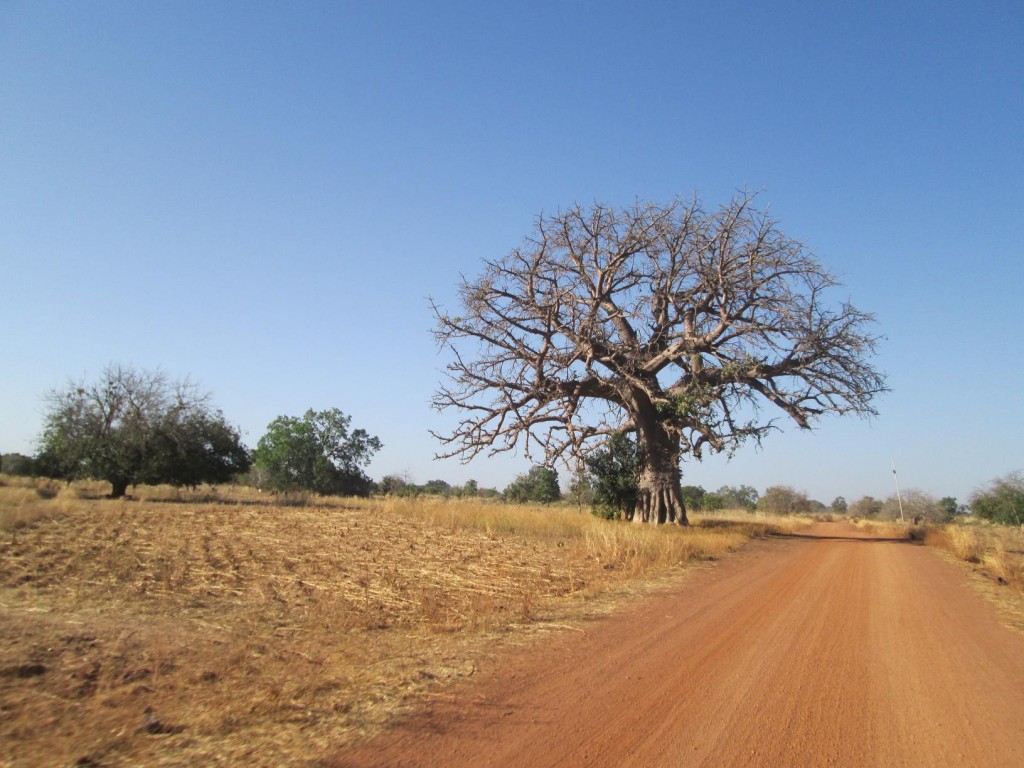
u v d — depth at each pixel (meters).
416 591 10.62
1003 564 15.43
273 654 6.71
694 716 5.39
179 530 18.09
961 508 82.88
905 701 5.87
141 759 4.23
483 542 18.48
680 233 25.94
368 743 4.62
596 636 8.08
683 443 26.28
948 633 8.74
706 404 25.31
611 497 28.44
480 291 25.75
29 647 6.59
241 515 23.52
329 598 9.69
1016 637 8.60
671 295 26.83
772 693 6.03
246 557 13.59
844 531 38.12
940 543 23.53
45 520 18.78
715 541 20.09
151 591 9.90
